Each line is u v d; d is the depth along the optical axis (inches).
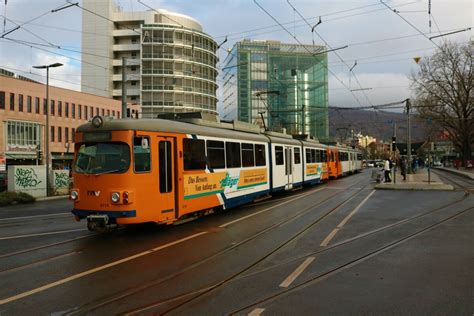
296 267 289.6
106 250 351.6
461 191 908.0
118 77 3196.4
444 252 331.3
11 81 2026.3
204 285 251.9
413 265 292.4
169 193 442.0
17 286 254.8
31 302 225.9
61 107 2331.4
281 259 313.1
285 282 255.0
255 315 202.4
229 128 641.6
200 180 502.6
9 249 366.6
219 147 558.3
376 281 255.6
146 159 414.3
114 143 405.4
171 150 450.9
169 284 254.8
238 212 588.4
